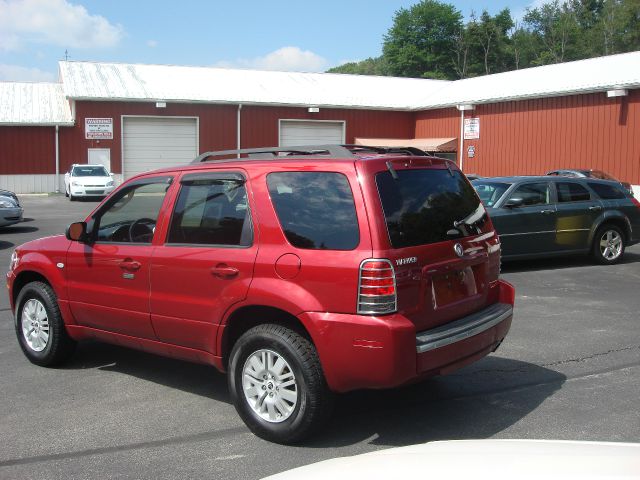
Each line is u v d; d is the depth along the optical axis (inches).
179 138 1322.6
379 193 159.6
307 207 165.5
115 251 203.6
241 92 1384.1
